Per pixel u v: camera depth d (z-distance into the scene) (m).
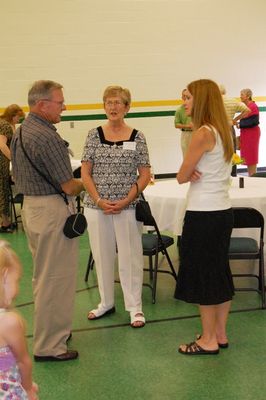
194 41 8.84
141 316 3.27
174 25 8.72
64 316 2.81
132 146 3.10
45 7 8.17
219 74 9.05
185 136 7.57
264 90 9.30
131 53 8.64
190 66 8.91
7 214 5.91
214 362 2.75
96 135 3.16
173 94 8.94
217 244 2.65
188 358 2.80
